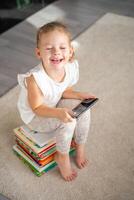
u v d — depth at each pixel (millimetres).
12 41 2510
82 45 2434
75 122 1381
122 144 1668
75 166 1559
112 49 2395
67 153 1447
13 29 2654
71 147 1585
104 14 2844
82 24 2701
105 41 2484
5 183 1478
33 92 1382
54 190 1450
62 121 1372
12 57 2334
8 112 1856
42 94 1414
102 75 2143
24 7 2982
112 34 2568
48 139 1470
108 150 1636
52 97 1457
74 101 1509
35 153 1457
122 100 1946
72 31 2604
